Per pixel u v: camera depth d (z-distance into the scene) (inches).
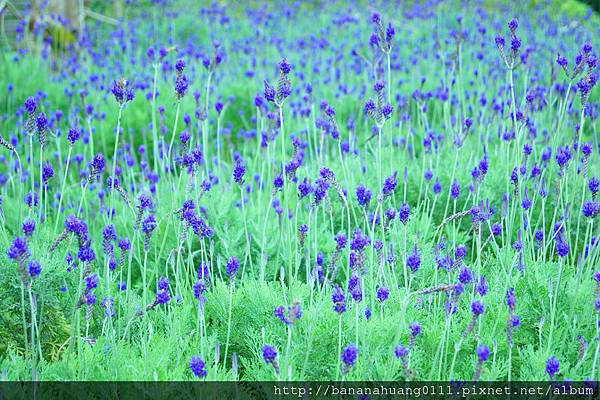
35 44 464.8
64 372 136.2
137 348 149.4
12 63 378.9
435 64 374.9
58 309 156.3
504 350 148.3
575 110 268.5
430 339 147.0
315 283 178.7
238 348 159.6
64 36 473.1
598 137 298.7
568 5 629.9
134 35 474.9
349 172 218.7
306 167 212.5
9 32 473.1
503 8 552.4
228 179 250.2
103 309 161.5
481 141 267.3
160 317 161.8
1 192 218.8
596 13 649.0
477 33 430.0
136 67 386.0
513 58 176.6
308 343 137.6
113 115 315.9
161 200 211.6
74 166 277.3
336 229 213.9
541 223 210.2
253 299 162.1
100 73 370.6
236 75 382.3
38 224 168.2
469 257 202.1
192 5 613.9
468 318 150.9
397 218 191.2
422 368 145.1
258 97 216.1
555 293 147.3
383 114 157.8
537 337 155.6
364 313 145.5
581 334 151.9
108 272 148.2
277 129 241.0
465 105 294.2
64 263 159.5
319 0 618.2
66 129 300.8
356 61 367.2
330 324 147.6
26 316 151.6
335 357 145.3
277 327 152.6
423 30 482.0
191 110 319.9
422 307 161.9
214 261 196.7
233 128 336.5
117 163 260.7
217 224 201.9
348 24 471.2
